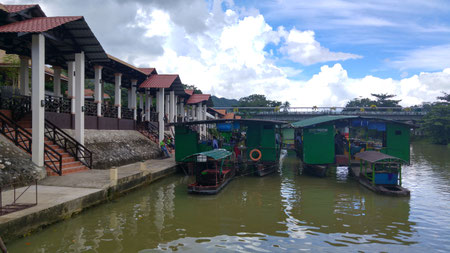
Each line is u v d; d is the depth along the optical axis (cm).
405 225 866
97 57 1526
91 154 1326
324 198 1191
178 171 1777
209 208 1032
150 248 680
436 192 1297
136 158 1783
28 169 1024
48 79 2398
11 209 710
